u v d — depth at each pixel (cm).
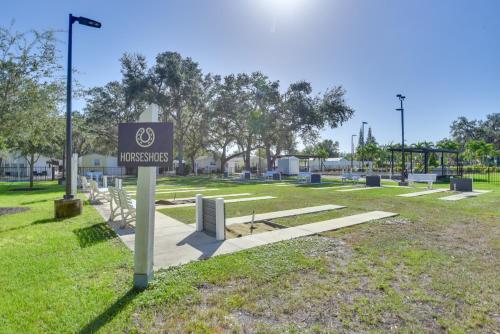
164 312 308
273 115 3441
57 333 267
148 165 364
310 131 3428
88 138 3412
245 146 4138
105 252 490
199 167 5381
